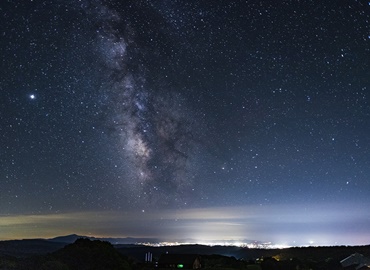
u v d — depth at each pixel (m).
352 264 66.88
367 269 64.56
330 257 74.50
